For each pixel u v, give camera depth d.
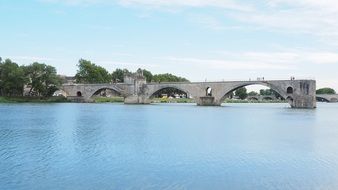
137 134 72.12
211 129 82.75
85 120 101.38
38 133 71.75
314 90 170.38
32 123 90.94
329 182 38.44
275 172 42.19
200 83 193.12
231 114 134.75
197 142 62.62
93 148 55.44
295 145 60.97
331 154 53.12
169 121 101.62
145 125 89.88
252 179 39.16
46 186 35.88
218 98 188.75
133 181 37.81
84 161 46.44
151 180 38.22
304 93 170.12
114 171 41.53
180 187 36.12
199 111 151.12
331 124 98.25
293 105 173.75
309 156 51.56
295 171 42.81
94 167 43.28
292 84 171.38
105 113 131.00
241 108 185.00
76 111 139.88
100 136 68.56
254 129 84.06
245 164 45.94
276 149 56.81
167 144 59.97
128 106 189.00
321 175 41.12
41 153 51.25
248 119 112.12
